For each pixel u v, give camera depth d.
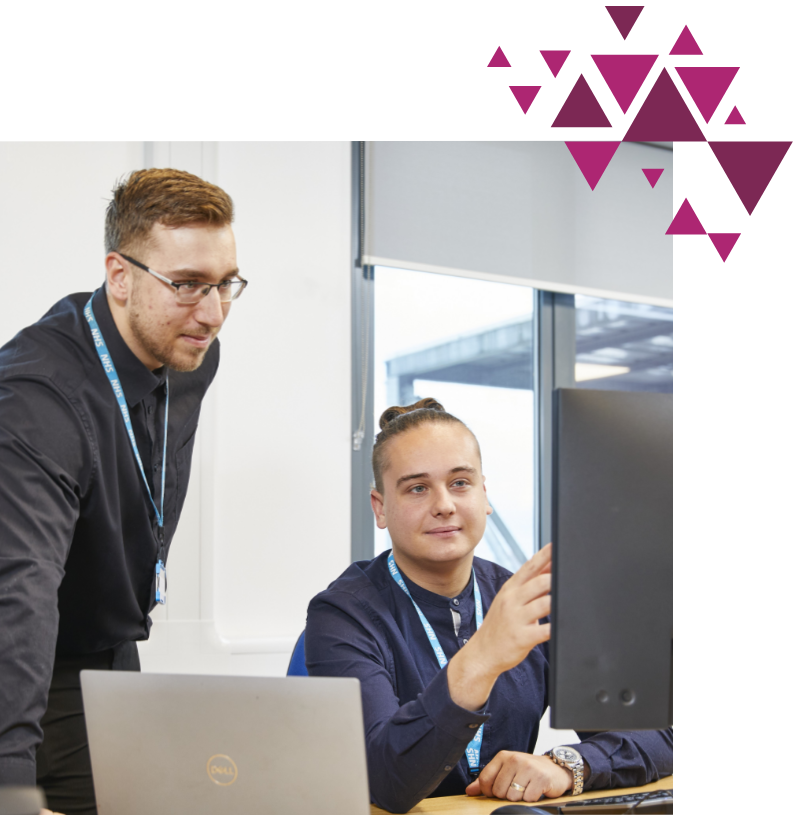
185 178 1.36
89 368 1.34
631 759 1.18
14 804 0.61
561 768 1.13
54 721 1.37
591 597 0.82
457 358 3.00
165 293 1.33
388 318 2.88
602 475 0.83
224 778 0.81
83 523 1.31
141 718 0.83
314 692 0.78
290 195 2.62
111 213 1.38
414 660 1.32
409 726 0.97
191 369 1.43
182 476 1.66
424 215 2.86
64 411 1.26
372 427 2.79
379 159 2.80
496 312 3.09
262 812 0.81
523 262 3.04
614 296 3.20
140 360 1.40
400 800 1.00
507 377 3.09
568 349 3.20
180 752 0.82
